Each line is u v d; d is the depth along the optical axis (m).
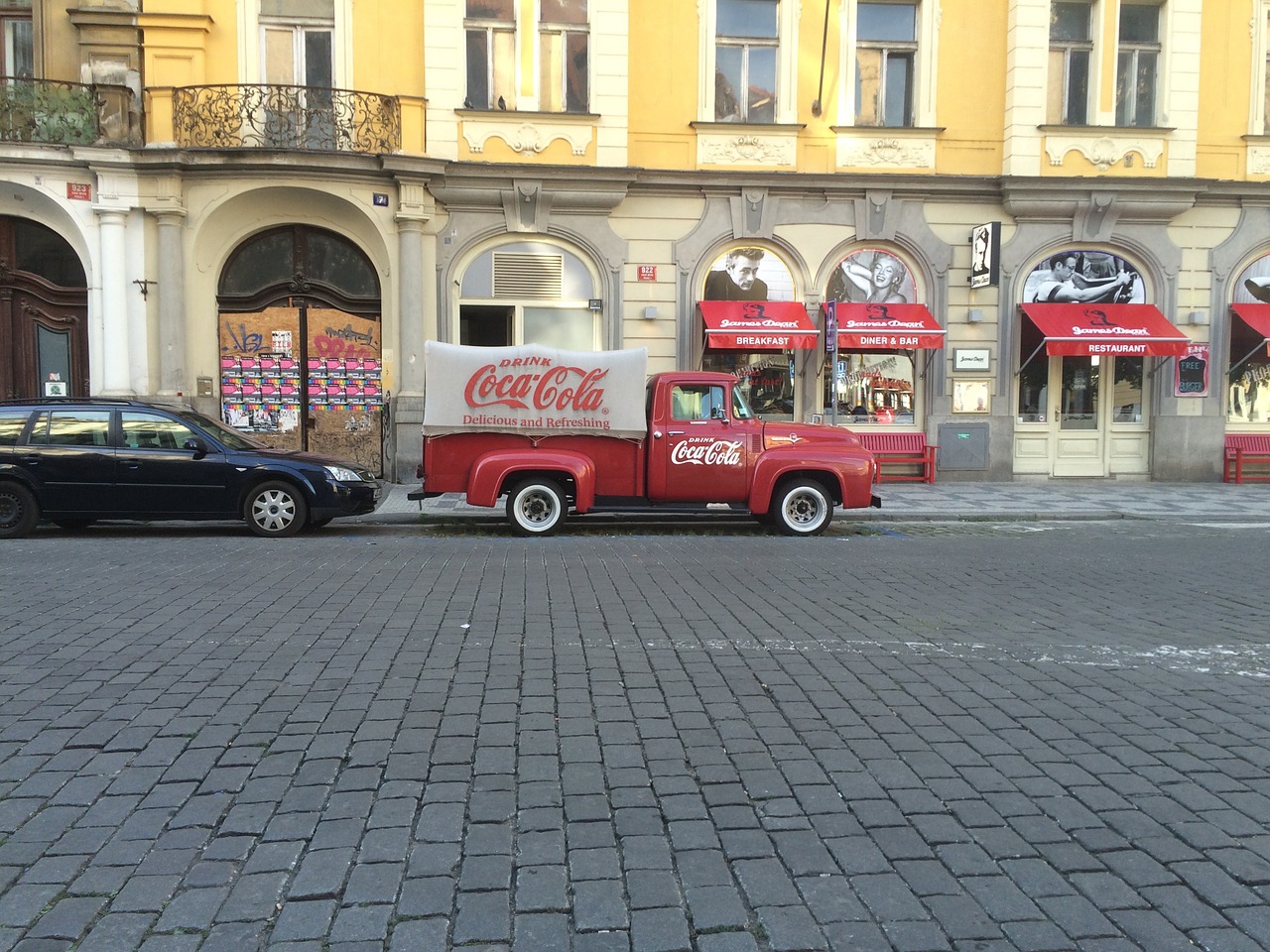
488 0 16.72
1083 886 3.10
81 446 11.01
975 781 3.93
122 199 15.63
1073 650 6.06
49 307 16.53
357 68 16.41
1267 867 3.23
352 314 17.03
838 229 17.59
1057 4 17.89
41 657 5.56
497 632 6.29
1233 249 18.39
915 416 18.14
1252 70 18.31
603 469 11.55
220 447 11.27
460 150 16.58
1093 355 18.36
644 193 17.19
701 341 17.48
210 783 3.83
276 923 2.84
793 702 4.92
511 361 11.27
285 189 15.95
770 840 3.40
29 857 3.23
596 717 4.66
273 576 8.24
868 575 8.72
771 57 17.52
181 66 15.91
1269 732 4.57
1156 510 14.69
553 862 3.22
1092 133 17.77
